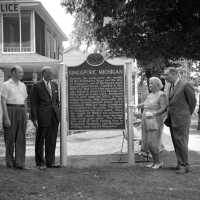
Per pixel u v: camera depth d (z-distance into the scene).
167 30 15.30
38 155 8.16
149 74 17.95
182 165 7.74
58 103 8.34
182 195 5.92
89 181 6.80
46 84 8.08
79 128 8.52
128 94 8.49
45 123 7.98
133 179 7.01
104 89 8.47
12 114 7.79
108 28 15.85
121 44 15.85
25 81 24.44
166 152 10.70
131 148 8.65
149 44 15.64
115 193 6.02
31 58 23.00
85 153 11.09
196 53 15.23
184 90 7.70
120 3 14.34
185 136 7.72
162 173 7.57
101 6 14.55
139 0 14.11
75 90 8.49
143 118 8.35
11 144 7.85
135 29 15.40
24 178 6.98
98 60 8.45
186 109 7.72
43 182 6.73
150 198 5.74
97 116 8.50
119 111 8.48
